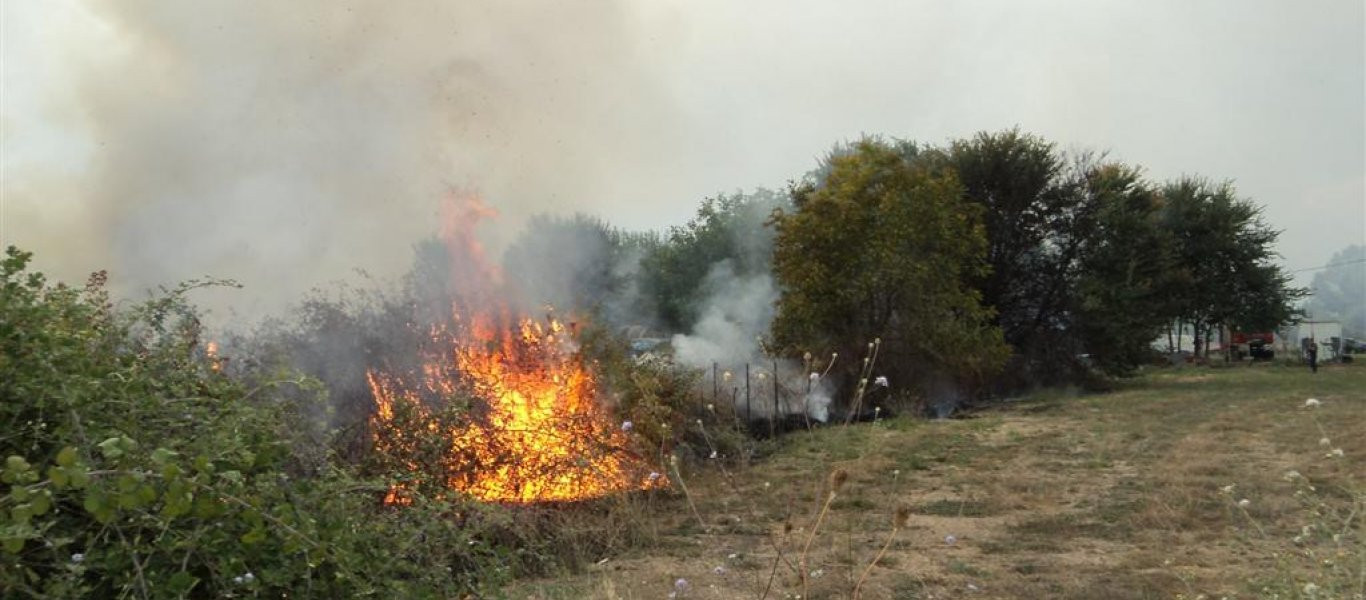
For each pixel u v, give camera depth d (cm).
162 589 308
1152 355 3050
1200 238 4716
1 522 279
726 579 632
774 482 1007
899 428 1656
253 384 512
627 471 871
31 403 332
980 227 2334
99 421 345
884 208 2142
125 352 436
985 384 2495
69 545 317
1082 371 2864
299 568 346
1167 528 792
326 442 481
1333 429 1420
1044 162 2931
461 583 466
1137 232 2959
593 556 695
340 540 368
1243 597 572
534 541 644
